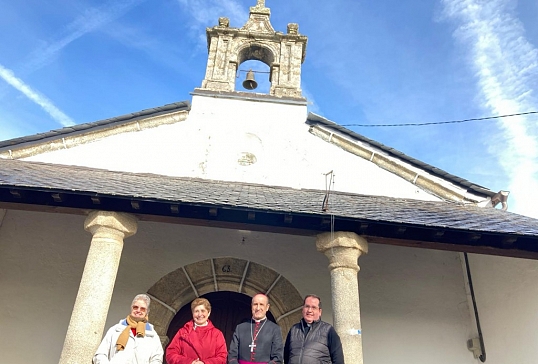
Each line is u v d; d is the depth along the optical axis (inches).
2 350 204.2
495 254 186.2
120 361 126.8
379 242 184.1
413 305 231.5
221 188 215.5
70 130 246.5
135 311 137.5
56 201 171.9
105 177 211.3
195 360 131.4
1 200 173.3
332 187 249.4
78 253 228.1
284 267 234.5
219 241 239.1
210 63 307.9
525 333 195.3
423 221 175.3
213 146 259.8
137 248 232.5
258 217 173.6
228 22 325.1
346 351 157.4
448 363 218.5
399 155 257.8
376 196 243.8
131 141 253.3
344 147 263.4
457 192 247.9
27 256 224.2
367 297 232.1
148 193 173.8
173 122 265.3
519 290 201.9
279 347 134.0
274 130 269.3
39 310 214.1
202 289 228.4
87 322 152.6
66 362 145.7
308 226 176.6
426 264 242.8
